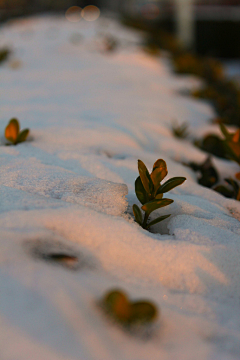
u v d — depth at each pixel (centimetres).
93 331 31
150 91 121
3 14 307
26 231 36
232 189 55
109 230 38
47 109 82
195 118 98
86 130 62
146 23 328
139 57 184
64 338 30
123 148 57
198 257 38
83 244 37
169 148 66
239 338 33
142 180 41
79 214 38
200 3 325
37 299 32
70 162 50
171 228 41
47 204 39
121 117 78
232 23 309
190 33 305
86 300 32
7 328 30
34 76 132
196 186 50
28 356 28
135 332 32
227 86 141
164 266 37
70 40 204
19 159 47
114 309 32
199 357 32
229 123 96
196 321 33
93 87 115
